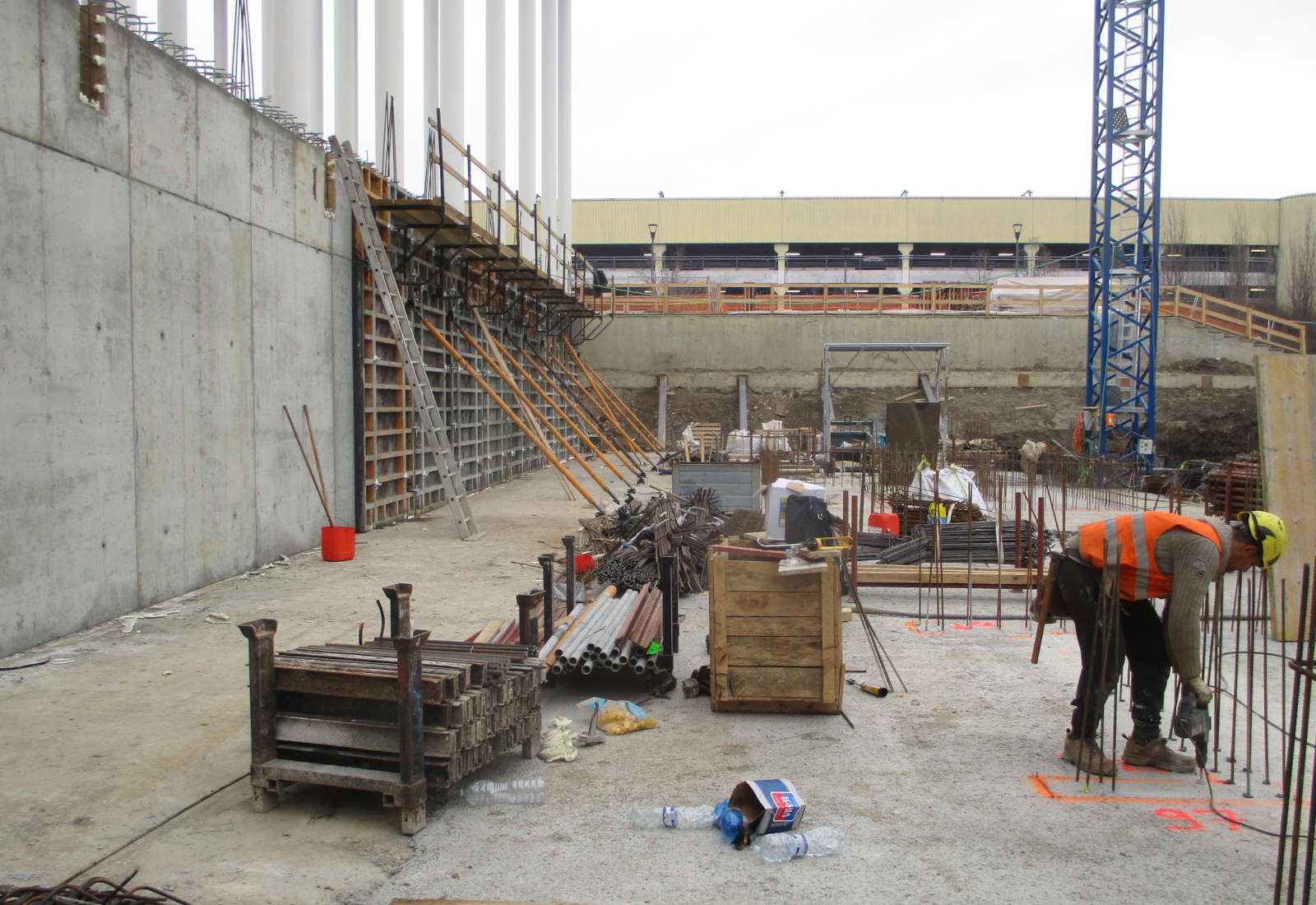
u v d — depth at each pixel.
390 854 3.81
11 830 3.99
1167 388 31.28
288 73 13.53
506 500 17.30
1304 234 48.09
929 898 3.48
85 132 7.21
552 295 24.58
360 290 12.66
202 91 8.89
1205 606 6.01
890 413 21.23
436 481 16.23
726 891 3.52
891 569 9.37
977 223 51.97
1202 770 4.67
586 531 11.70
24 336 6.60
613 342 32.91
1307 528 7.55
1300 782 3.19
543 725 5.44
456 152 20.33
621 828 4.07
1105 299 25.42
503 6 23.16
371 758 4.13
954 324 32.56
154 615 7.86
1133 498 18.27
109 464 7.56
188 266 8.70
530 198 25.98
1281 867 3.25
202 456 8.98
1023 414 32.09
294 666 4.27
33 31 6.64
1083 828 4.08
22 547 6.64
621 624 6.37
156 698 5.75
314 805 4.28
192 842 3.89
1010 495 20.19
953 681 6.41
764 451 18.81
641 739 5.23
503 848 3.88
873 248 56.28
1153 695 4.71
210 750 4.93
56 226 6.90
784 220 52.69
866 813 4.23
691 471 13.63
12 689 5.89
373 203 13.16
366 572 10.02
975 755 4.97
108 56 7.46
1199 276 48.09
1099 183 26.52
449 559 10.81
